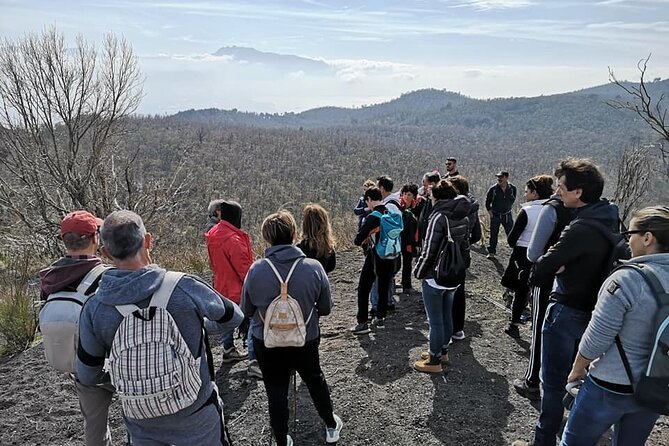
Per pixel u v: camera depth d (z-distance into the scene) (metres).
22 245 11.13
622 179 8.33
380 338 4.80
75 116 12.29
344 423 3.33
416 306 5.80
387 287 5.03
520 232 4.38
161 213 12.52
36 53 11.91
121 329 1.84
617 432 2.13
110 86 12.56
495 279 7.09
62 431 3.42
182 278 2.00
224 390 3.84
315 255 3.64
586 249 2.46
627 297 1.88
